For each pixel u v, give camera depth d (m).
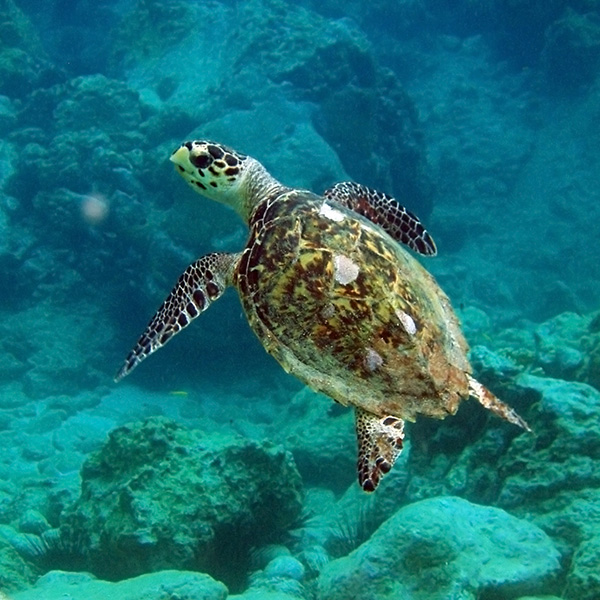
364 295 3.52
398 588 5.75
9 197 17.95
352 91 18.92
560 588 5.94
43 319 16.84
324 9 33.12
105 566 7.72
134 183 17.19
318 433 11.53
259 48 19.59
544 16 29.61
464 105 30.28
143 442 8.47
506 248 23.67
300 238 3.74
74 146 17.64
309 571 7.54
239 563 7.90
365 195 4.99
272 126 17.83
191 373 16.95
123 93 19.22
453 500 6.59
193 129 18.89
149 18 23.72
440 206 26.31
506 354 10.52
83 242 17.45
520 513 7.01
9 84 20.81
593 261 21.92
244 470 8.32
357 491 9.75
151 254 16.20
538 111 28.30
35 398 15.20
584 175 24.78
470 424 8.48
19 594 6.17
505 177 26.34
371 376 3.45
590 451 7.00
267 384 16.66
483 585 5.67
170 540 7.32
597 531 6.21
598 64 27.30
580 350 10.75
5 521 9.93
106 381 16.25
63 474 11.97
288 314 3.58
